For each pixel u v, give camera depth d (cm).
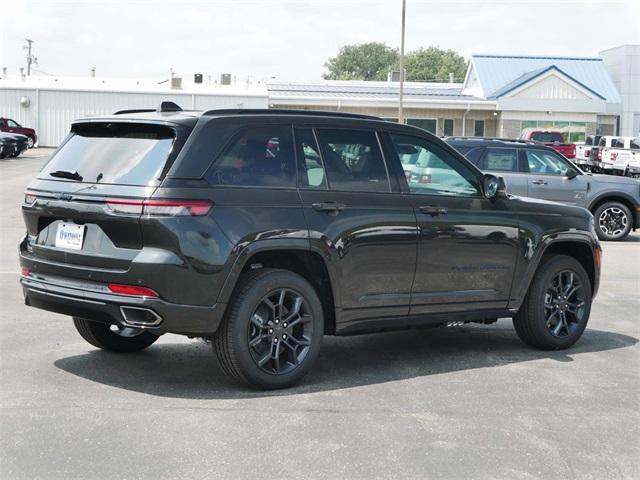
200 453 434
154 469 411
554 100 5019
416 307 625
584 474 422
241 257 526
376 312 605
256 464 421
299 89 5438
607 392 574
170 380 575
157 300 506
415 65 13925
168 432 465
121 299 511
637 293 1033
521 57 5519
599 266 742
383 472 415
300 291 559
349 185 589
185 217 508
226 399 532
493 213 664
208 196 519
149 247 509
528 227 682
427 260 623
